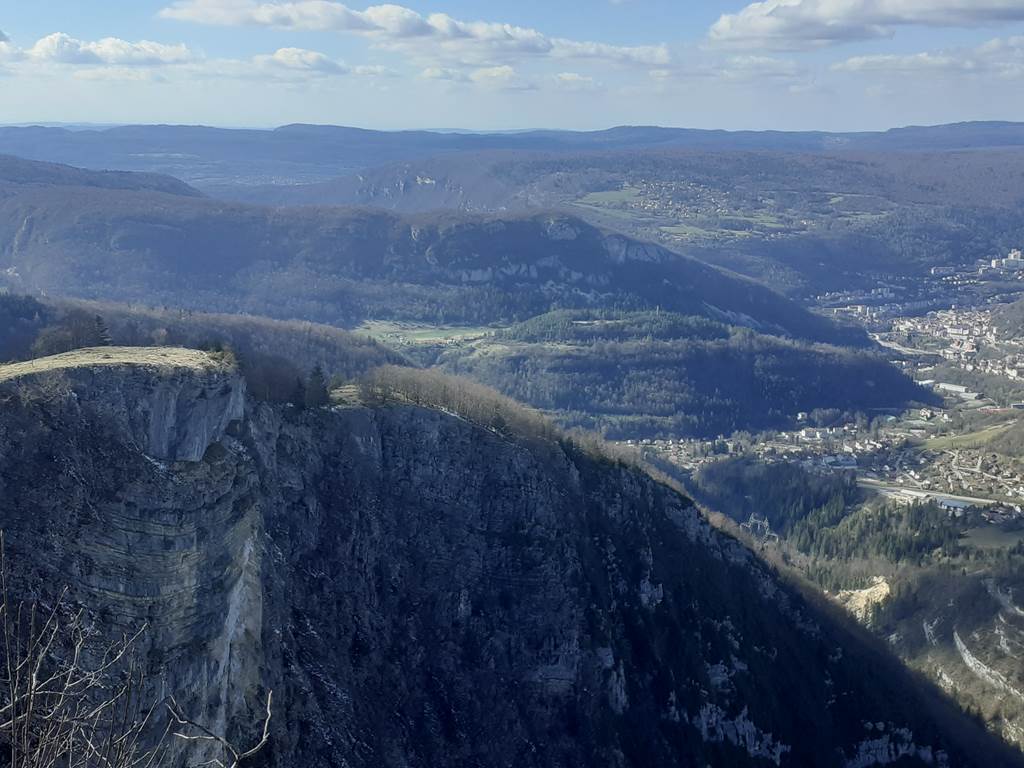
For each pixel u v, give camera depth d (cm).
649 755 13338
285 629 10075
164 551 7925
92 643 7044
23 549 7194
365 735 10506
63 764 4122
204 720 7875
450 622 13175
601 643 13625
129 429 8362
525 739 12706
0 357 12325
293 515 11925
